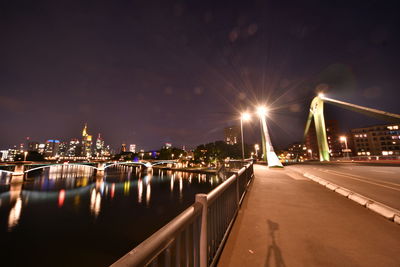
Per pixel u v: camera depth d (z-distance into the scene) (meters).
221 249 3.51
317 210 5.90
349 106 59.50
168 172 165.00
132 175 151.62
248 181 10.70
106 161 148.62
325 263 3.05
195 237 2.40
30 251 39.28
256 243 3.77
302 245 3.65
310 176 13.47
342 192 8.09
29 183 111.25
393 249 3.47
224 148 147.12
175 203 72.44
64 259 36.59
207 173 145.38
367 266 2.98
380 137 94.94
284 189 9.50
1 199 76.12
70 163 130.50
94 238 45.12
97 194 86.31
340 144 116.81
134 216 59.06
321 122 78.31
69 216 58.75
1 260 35.88
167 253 1.71
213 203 3.36
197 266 2.41
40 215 59.16
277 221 4.96
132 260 1.19
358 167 27.00
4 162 102.69
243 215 5.49
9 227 50.19
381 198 7.68
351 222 4.84
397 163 35.53
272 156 25.38
